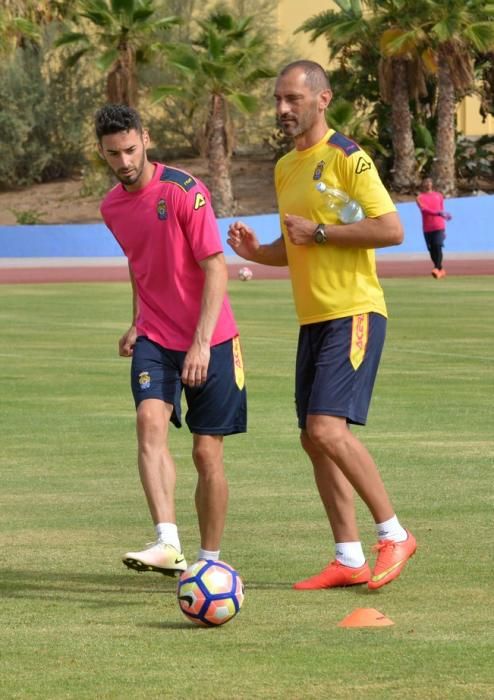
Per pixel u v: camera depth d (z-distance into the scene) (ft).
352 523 51.57
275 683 37.93
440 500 66.80
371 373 51.37
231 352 51.57
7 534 60.54
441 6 370.73
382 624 44.65
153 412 51.37
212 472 51.67
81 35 386.52
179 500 69.56
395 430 89.51
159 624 45.42
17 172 449.06
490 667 39.32
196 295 51.67
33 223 404.98
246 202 412.36
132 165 50.57
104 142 50.57
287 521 62.95
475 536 58.80
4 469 77.20
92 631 44.45
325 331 51.08
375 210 50.03
